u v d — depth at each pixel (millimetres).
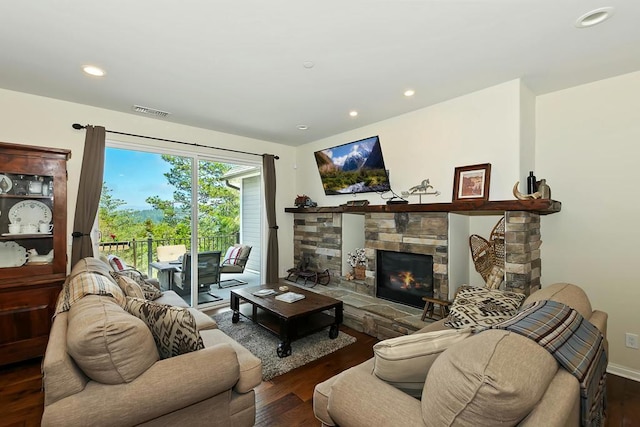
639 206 2416
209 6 1688
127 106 3279
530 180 2605
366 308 3283
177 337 1486
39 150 2684
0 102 2811
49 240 2842
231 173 4566
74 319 1346
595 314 1675
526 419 854
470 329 1287
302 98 3057
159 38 2006
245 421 1670
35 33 1940
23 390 2223
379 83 2709
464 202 2764
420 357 1158
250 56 2242
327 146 4605
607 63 2320
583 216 2666
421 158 3357
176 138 3895
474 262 3057
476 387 840
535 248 2742
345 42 2059
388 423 1041
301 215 5008
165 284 3885
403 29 1909
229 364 1491
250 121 3809
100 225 3414
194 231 4105
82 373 1243
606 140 2559
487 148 2811
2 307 2477
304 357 2701
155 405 1274
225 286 4543
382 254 3723
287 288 3619
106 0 1630
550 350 1022
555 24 1849
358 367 1392
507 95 2676
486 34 1960
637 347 2428
